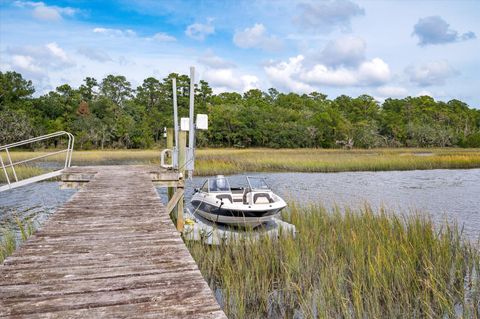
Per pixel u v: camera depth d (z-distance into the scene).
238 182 20.88
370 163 29.75
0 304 2.42
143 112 81.38
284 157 33.31
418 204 15.04
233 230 8.98
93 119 67.50
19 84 73.50
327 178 23.97
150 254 3.47
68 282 2.80
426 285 5.42
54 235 4.11
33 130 60.16
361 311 5.01
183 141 9.57
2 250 7.52
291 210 11.09
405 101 110.88
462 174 26.67
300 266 6.63
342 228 8.64
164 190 19.19
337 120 76.88
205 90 93.56
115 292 2.62
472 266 6.74
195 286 2.73
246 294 5.84
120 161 33.28
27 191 17.80
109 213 5.20
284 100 105.00
